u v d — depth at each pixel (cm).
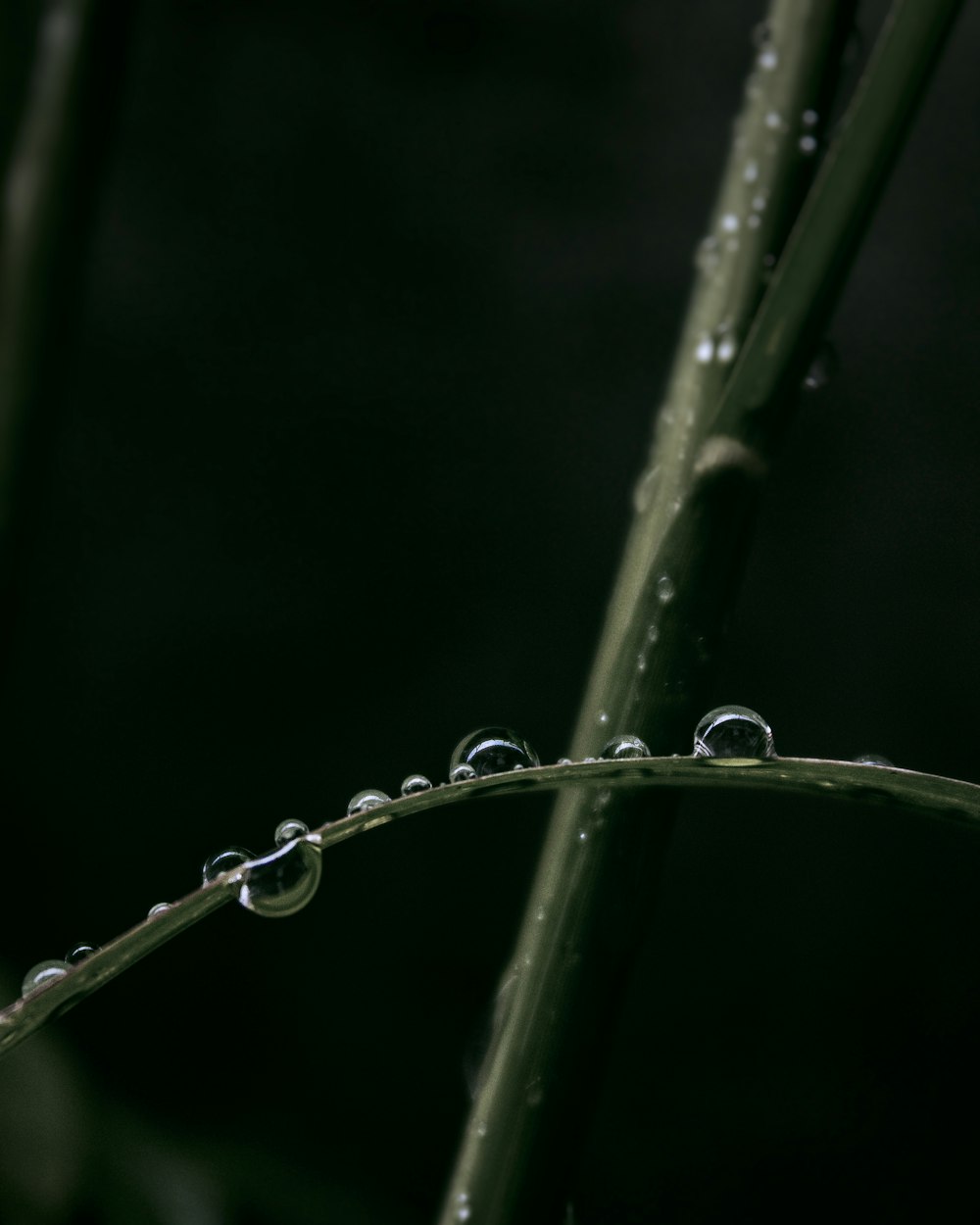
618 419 79
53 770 71
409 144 87
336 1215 29
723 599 16
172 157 85
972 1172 59
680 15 90
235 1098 61
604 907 16
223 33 88
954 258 80
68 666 74
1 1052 16
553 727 71
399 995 65
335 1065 63
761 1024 65
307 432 79
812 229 16
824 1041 64
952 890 67
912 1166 60
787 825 69
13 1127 25
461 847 70
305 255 83
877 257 80
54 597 75
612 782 16
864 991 65
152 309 82
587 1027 16
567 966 16
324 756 71
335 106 87
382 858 69
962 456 76
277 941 67
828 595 73
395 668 73
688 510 16
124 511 77
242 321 82
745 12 90
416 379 80
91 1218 25
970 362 78
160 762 71
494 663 73
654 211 85
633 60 89
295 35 88
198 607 75
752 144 16
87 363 80
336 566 76
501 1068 16
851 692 71
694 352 16
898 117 16
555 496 77
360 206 85
